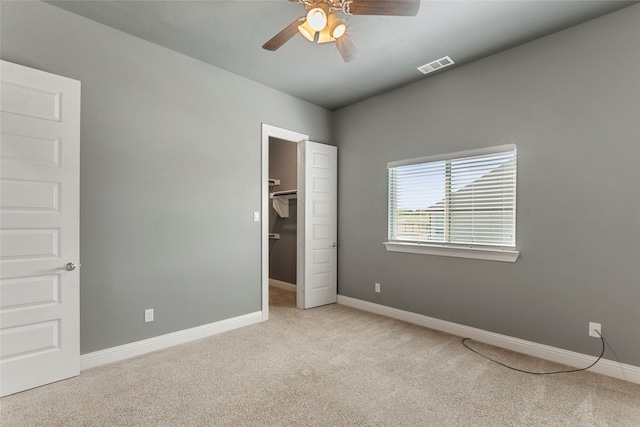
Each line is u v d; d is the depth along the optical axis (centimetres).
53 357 217
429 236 346
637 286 222
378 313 390
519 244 277
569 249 251
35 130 210
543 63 264
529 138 271
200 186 308
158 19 242
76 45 236
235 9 229
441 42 271
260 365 248
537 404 196
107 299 251
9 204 201
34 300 209
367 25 245
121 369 239
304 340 300
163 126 283
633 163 223
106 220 251
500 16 234
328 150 431
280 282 539
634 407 193
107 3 222
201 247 309
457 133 319
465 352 274
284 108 387
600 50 236
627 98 225
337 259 445
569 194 251
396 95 374
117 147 256
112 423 176
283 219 537
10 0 210
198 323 305
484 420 181
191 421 178
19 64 212
